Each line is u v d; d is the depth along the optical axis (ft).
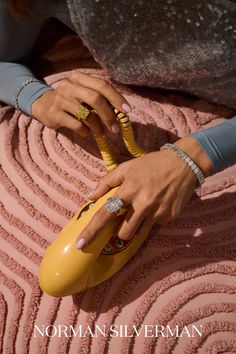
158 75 2.74
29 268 2.56
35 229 2.61
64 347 2.44
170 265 2.53
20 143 2.85
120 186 2.35
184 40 2.44
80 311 2.47
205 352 2.43
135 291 2.48
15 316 2.49
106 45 2.66
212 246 2.57
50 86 2.94
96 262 2.39
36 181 2.72
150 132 2.82
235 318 2.48
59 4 2.65
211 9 2.26
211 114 2.92
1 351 2.49
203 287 2.49
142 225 2.42
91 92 2.43
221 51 2.41
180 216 2.62
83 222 2.30
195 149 2.44
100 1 2.41
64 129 2.84
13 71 2.94
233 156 2.51
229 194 2.69
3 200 2.69
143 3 2.35
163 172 2.38
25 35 2.94
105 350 2.43
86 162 2.75
